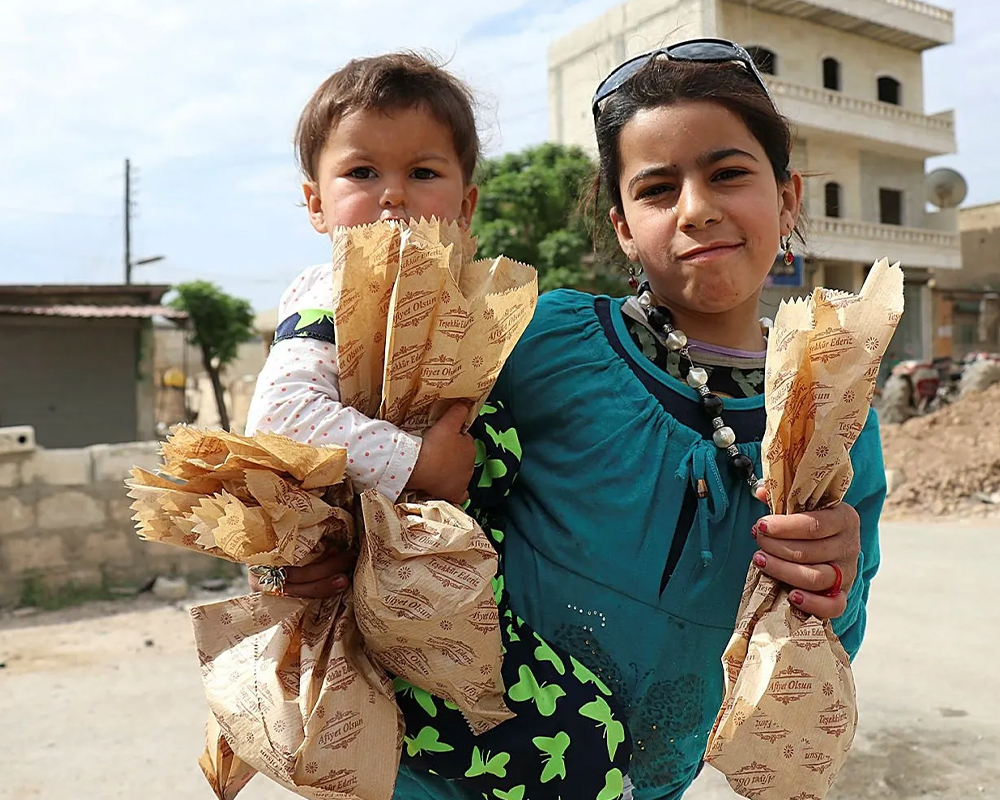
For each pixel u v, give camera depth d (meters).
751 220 1.39
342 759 1.13
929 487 9.91
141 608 6.26
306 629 1.25
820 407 1.24
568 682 1.32
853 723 1.21
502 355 1.30
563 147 14.62
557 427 1.49
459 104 1.73
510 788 1.25
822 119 18.39
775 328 1.25
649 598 1.39
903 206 21.22
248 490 1.18
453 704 1.26
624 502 1.40
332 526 1.25
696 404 1.46
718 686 1.43
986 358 15.97
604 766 1.28
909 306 21.91
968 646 5.02
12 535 6.26
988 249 27.48
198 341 21.34
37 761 3.75
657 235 1.43
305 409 1.29
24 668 4.99
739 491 1.41
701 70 1.42
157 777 3.60
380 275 1.28
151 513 1.24
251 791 3.46
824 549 1.23
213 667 1.22
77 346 14.81
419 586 1.15
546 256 13.23
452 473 1.29
